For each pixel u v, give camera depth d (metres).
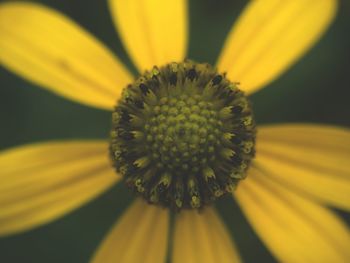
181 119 0.10
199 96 0.10
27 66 0.11
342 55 0.14
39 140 0.13
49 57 0.11
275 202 0.11
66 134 0.13
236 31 0.11
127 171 0.10
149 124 0.10
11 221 0.11
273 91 0.14
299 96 0.14
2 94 0.13
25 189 0.11
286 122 0.14
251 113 0.11
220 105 0.10
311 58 0.14
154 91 0.10
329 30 0.14
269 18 0.11
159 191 0.10
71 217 0.13
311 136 0.11
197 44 0.14
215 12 0.14
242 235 0.14
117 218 0.13
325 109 0.14
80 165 0.11
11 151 0.11
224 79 0.11
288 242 0.11
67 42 0.11
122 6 0.11
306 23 0.11
